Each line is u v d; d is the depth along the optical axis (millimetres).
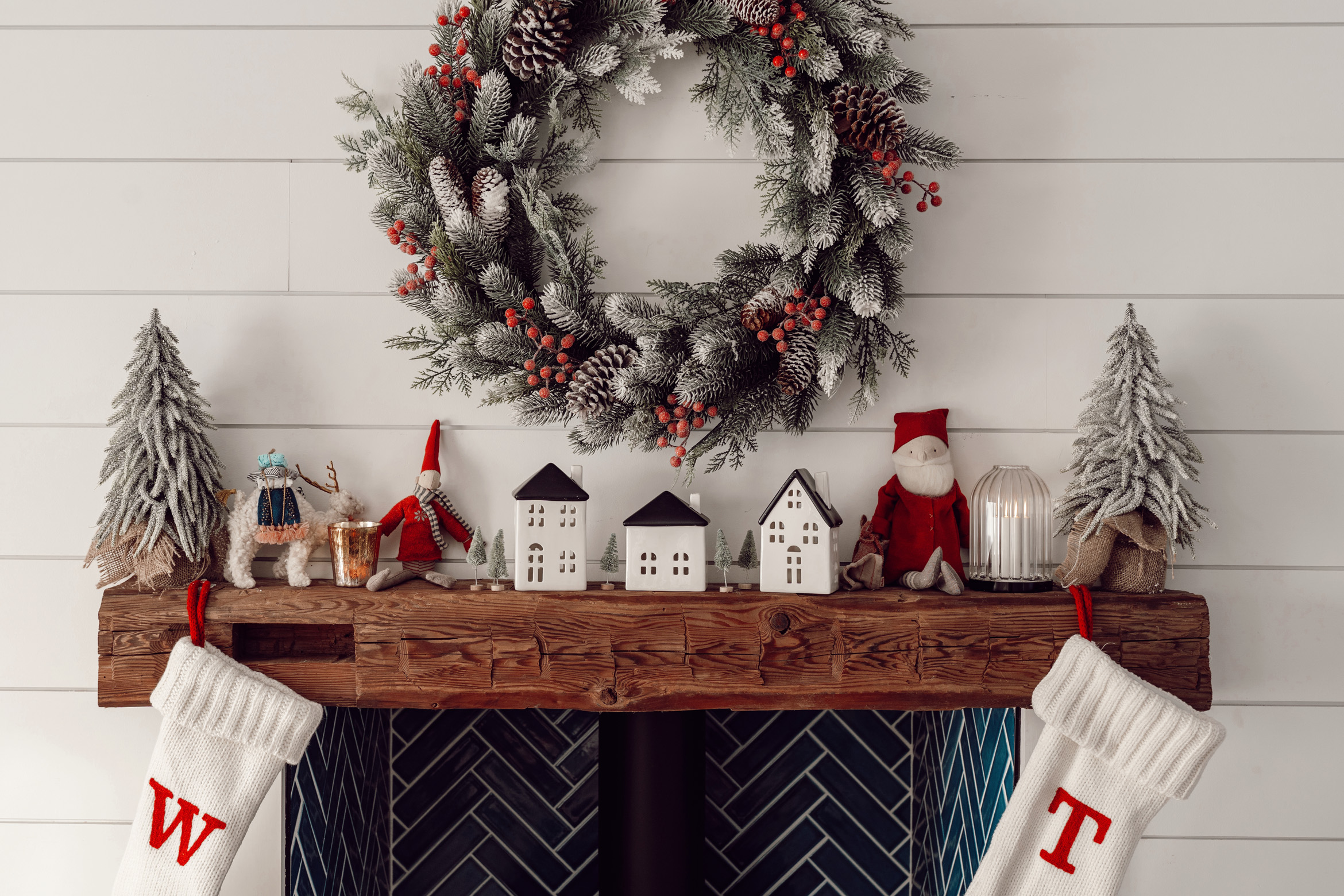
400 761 1429
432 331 1236
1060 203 1228
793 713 1437
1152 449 1086
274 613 1090
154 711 1201
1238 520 1213
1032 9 1223
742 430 1151
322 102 1228
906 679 1087
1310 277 1217
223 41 1224
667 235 1243
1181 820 1196
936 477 1171
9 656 1203
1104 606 1084
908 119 1229
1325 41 1213
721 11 1146
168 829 1038
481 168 1170
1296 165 1217
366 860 1355
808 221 1119
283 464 1117
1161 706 1012
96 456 1217
